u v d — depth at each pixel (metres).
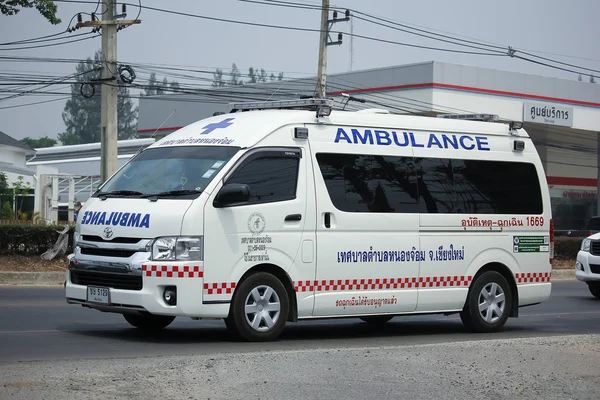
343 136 11.71
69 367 8.20
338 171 11.55
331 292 11.33
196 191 10.45
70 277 11.09
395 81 40.72
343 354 9.28
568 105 45.38
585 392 8.19
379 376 8.32
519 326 14.17
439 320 14.85
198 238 10.24
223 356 8.98
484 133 13.17
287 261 10.95
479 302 12.84
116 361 8.62
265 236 10.77
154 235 10.22
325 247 11.27
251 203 10.70
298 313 11.08
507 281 13.23
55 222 27.80
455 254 12.52
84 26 24.48
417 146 12.39
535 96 43.69
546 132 48.84
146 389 7.39
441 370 8.72
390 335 12.52
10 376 7.70
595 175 59.50
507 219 13.12
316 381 7.99
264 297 10.76
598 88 47.06
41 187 32.09
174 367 8.28
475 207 12.80
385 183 11.95
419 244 12.15
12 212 33.97
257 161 10.88
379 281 11.76
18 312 13.54
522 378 8.59
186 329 12.26
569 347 10.39
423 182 12.33
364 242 11.62
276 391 7.57
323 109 11.54
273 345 10.60
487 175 13.03
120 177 11.45
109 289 10.47
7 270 20.03
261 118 11.40
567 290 22.23
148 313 11.20
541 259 13.50
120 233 10.48
